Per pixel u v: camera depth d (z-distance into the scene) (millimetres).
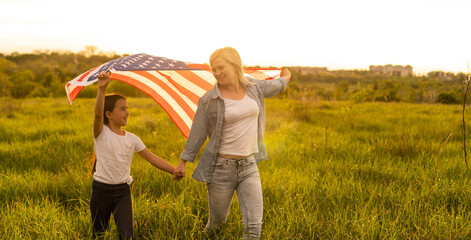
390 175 5164
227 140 2947
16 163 6102
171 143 7930
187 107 3758
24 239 3107
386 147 6855
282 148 7203
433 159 5867
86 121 11703
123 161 2971
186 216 3656
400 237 3326
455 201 4184
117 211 2980
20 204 3930
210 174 2984
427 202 3965
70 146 7348
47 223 3451
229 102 2920
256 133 3033
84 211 3971
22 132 9445
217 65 2881
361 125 10664
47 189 4543
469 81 5211
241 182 3006
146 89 3574
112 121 2961
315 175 5199
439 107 16156
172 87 3678
